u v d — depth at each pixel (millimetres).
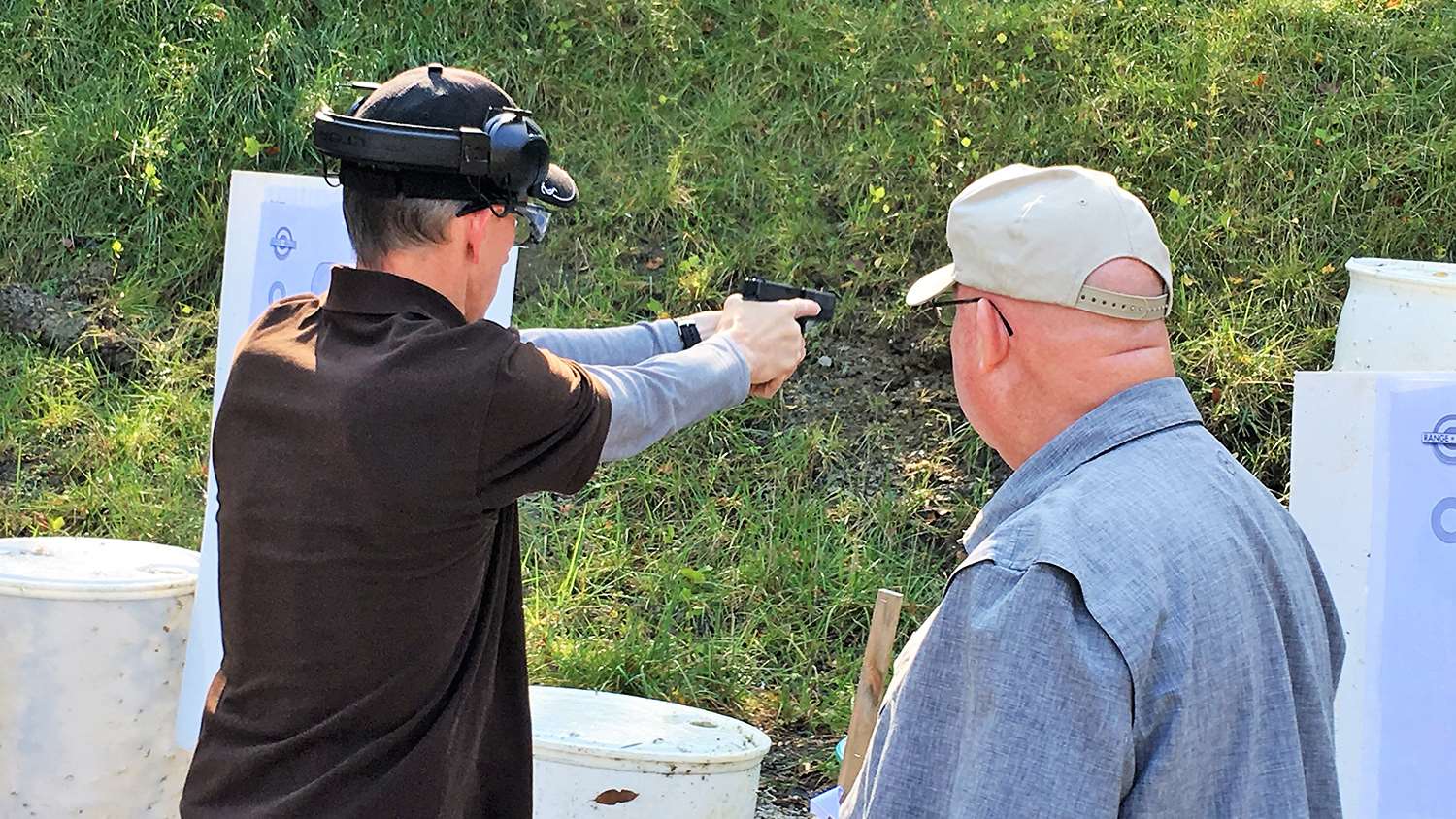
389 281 1619
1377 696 2451
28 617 3043
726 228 5113
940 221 4984
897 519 4426
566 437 1579
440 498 1529
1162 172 5035
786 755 3902
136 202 5305
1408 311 4133
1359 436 2455
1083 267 1441
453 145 1583
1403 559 2434
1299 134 5027
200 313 5148
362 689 1587
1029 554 1331
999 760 1277
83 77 5574
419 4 5602
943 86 5301
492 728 1787
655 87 5453
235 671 1668
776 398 4758
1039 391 1485
